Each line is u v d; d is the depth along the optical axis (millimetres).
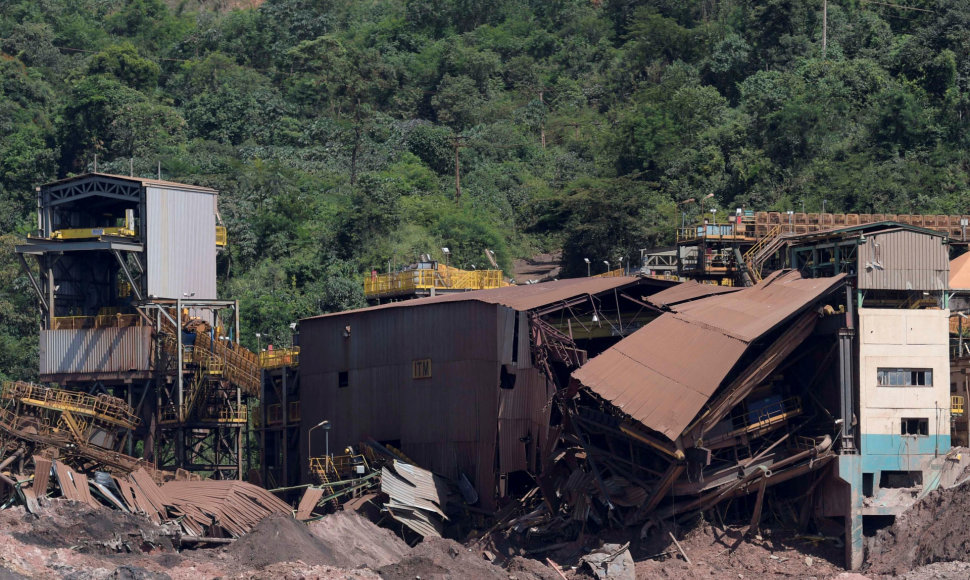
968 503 58500
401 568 55312
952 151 115625
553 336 66625
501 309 68625
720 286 72688
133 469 74188
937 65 123875
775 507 64000
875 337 61906
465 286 88500
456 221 119375
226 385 84375
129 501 63125
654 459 62719
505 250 118188
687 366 60625
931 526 59156
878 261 63750
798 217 85875
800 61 132875
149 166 130250
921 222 88312
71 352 82250
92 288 86875
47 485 63625
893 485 62750
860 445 61156
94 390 82000
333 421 77188
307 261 112062
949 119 119125
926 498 60312
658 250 107812
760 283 67562
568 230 113000
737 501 63969
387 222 116625
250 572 53938
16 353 109562
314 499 67562
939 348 62438
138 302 81438
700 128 127375
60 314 84688
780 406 62938
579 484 65000
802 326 61875
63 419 75875
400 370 73438
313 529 61625
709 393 57719
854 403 61688
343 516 63656
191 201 84062
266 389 86312
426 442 71312
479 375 68938
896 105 117625
